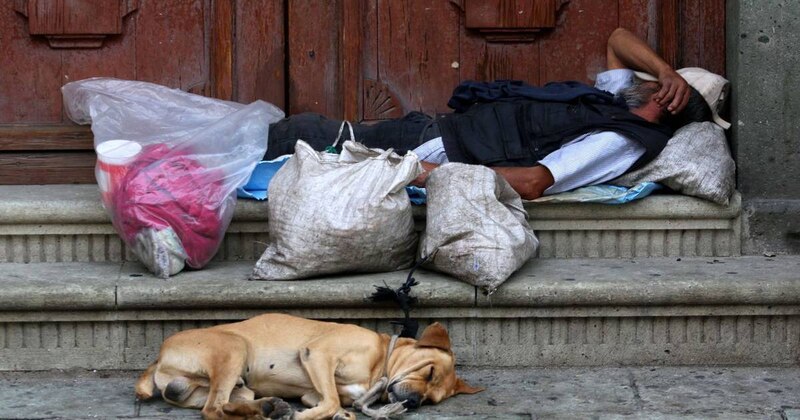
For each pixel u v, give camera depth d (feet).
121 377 21.72
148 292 21.56
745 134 24.84
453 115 25.11
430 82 26.89
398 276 22.41
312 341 19.92
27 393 20.72
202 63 26.89
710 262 23.86
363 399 19.69
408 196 23.25
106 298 21.53
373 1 26.73
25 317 21.75
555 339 22.26
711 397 20.48
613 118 24.21
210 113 24.79
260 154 23.63
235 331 20.17
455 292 21.71
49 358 21.95
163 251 22.21
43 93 26.71
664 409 19.86
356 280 22.07
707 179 23.91
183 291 21.56
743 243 24.59
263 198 23.84
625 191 23.99
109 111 24.18
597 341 22.29
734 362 22.34
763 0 24.57
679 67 26.53
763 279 22.15
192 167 22.76
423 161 24.34
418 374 19.63
